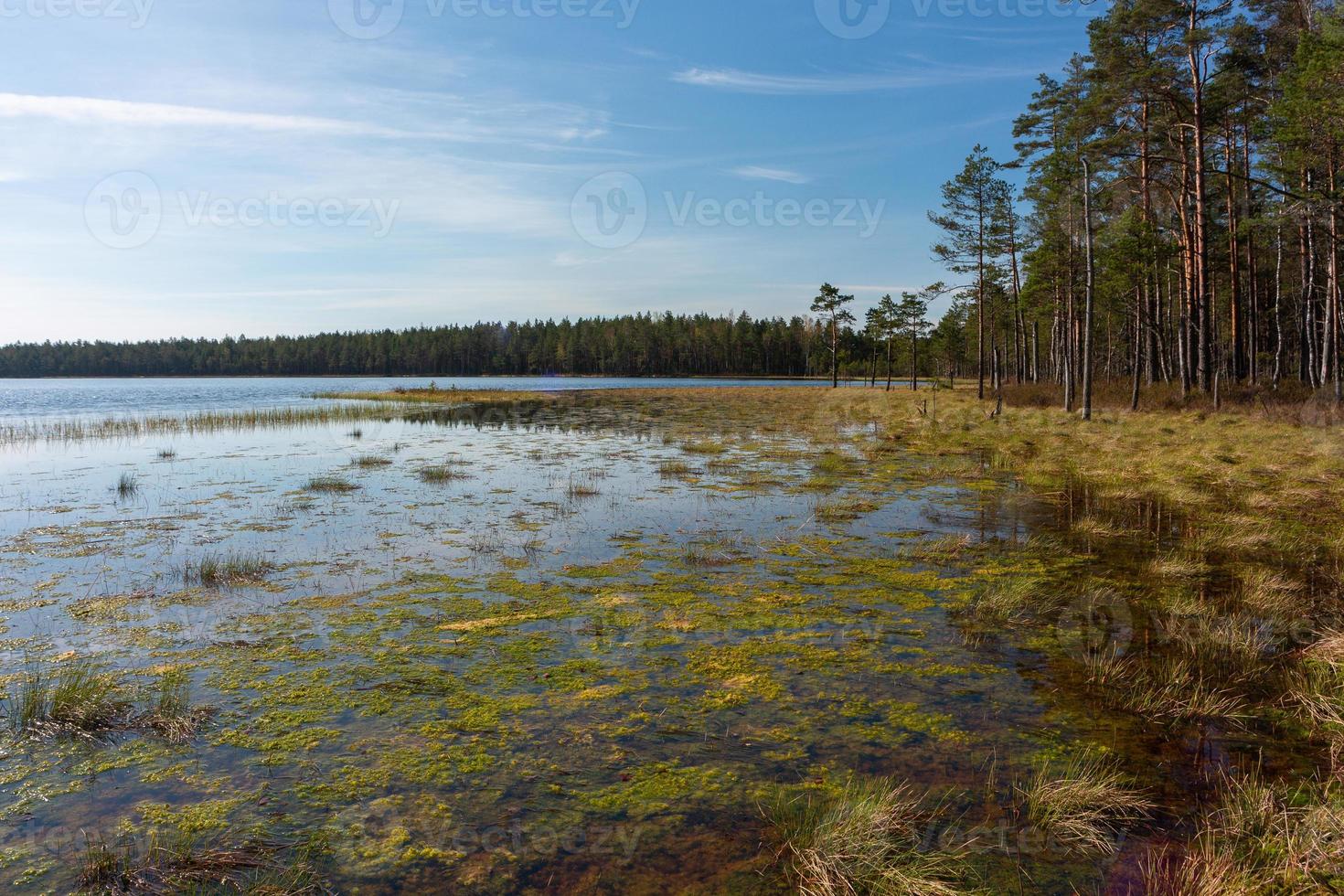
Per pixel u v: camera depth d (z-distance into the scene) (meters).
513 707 4.83
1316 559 7.97
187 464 16.94
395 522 10.48
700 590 7.31
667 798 3.77
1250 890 3.00
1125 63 21.22
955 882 3.10
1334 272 22.22
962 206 33.31
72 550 8.92
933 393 40.53
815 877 3.14
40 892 3.09
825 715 4.66
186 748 4.32
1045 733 4.37
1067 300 34.78
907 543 9.08
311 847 3.41
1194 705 4.66
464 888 3.12
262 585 7.54
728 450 19.03
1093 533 9.40
